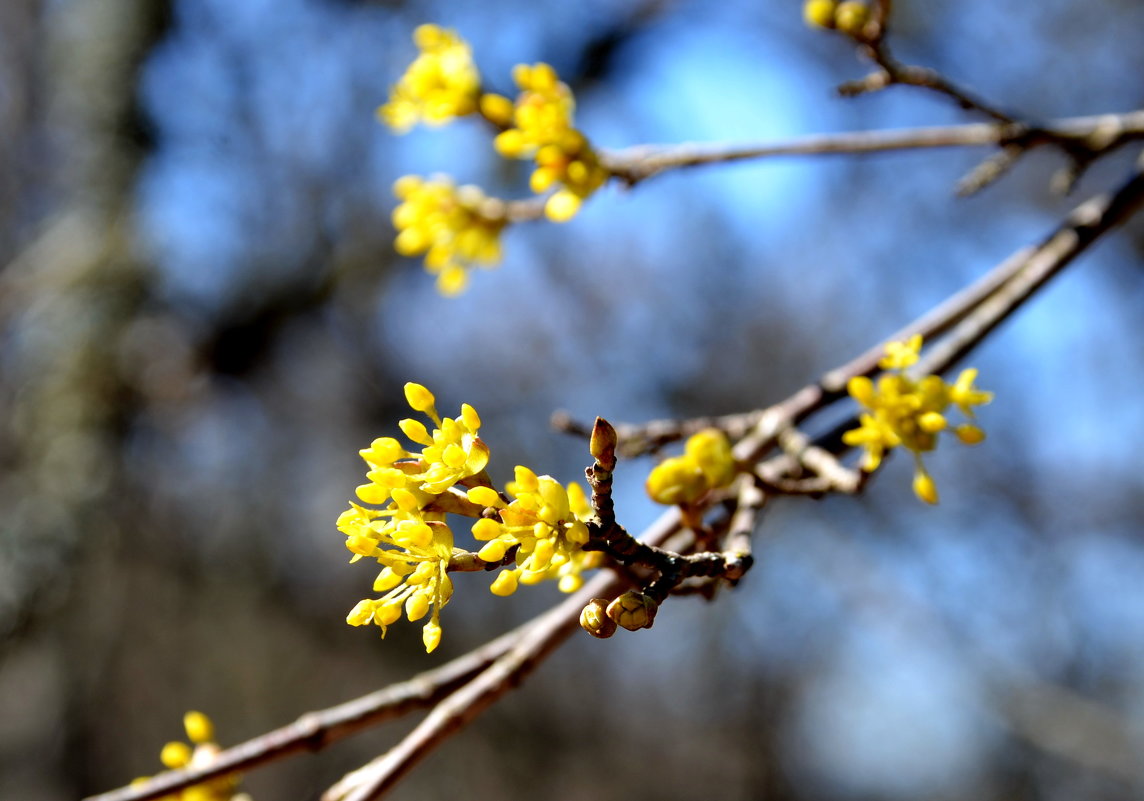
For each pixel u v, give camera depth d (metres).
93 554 6.22
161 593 7.86
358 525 1.09
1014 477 7.87
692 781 10.14
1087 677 7.76
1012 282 2.32
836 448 2.03
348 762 9.09
